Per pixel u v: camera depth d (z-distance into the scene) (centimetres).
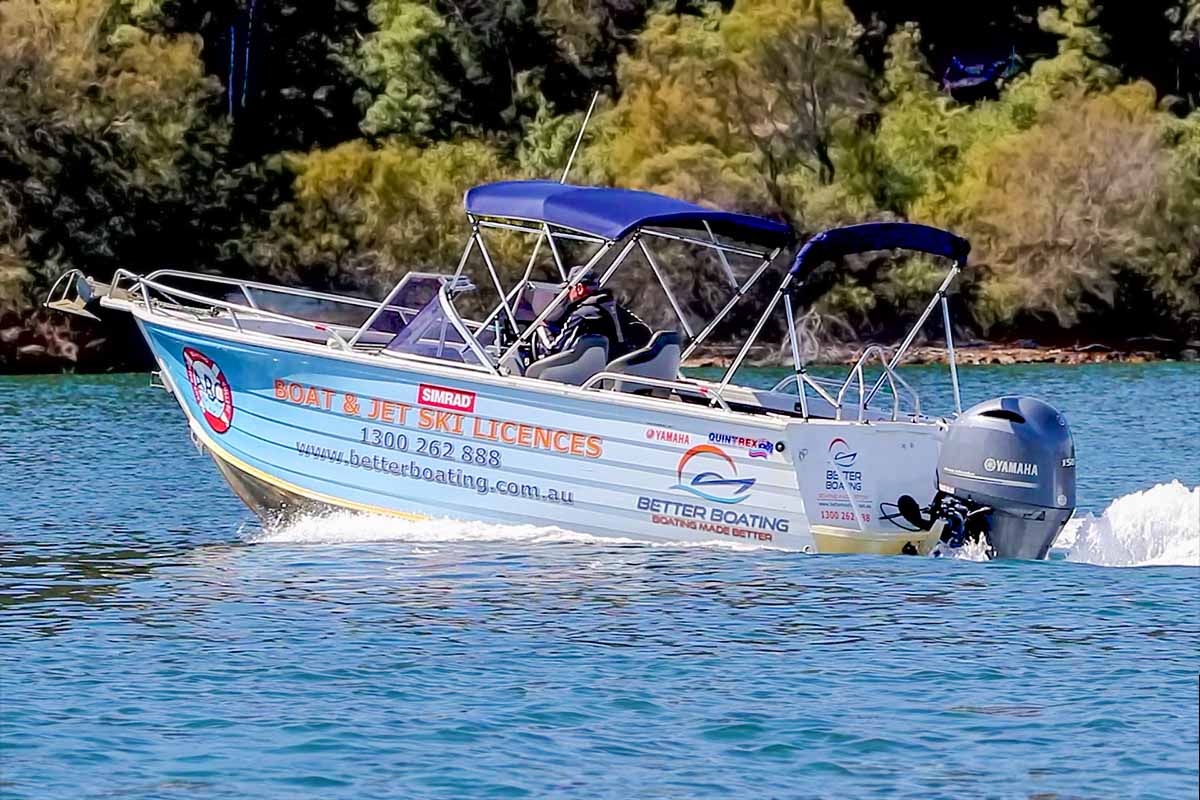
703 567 4703
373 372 5078
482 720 3447
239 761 3225
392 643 3978
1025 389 11844
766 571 4659
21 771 3175
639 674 3744
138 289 5516
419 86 17262
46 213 14800
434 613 4238
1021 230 16075
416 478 5078
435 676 3725
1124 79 18812
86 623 4172
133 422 9156
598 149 16175
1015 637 4025
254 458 5266
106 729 3388
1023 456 4716
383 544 5031
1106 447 8006
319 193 15675
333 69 17625
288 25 17638
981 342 16050
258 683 3675
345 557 4875
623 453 4916
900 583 4534
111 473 6944
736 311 14812
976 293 16038
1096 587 4500
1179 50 18825
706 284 14600
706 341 14688
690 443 4881
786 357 14838
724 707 3531
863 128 16662
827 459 4822
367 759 3241
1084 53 17212
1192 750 3291
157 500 6194
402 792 3088
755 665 3806
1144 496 4972
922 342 15725
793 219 15925
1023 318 16238
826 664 3812
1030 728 3412
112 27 15688
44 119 14812
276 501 5294
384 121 17012
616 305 5159
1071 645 3953
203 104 15675
